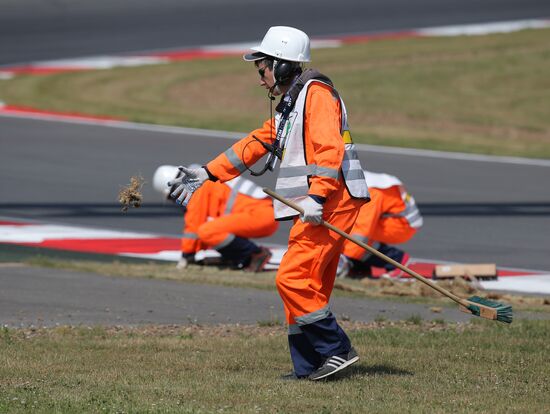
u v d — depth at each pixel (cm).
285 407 1777
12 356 2161
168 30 10762
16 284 3111
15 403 1752
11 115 6975
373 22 11394
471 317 2794
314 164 1975
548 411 1797
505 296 3145
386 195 3553
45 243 4031
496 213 4881
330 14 11844
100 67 8881
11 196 4903
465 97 8294
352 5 12431
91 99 7675
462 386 1978
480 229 4525
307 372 2031
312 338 1992
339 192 1994
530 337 2472
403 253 3622
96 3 12300
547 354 2281
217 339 2406
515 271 3759
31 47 9681
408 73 8912
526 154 6575
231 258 3597
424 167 5997
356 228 3516
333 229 1941
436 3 12619
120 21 11206
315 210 1914
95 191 5075
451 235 4391
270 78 2038
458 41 10250
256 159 2084
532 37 10431
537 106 8106
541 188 5538
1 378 1964
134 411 1709
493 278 3572
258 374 2059
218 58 9425
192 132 6712
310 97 1972
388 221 3559
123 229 4359
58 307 2797
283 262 1994
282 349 2305
